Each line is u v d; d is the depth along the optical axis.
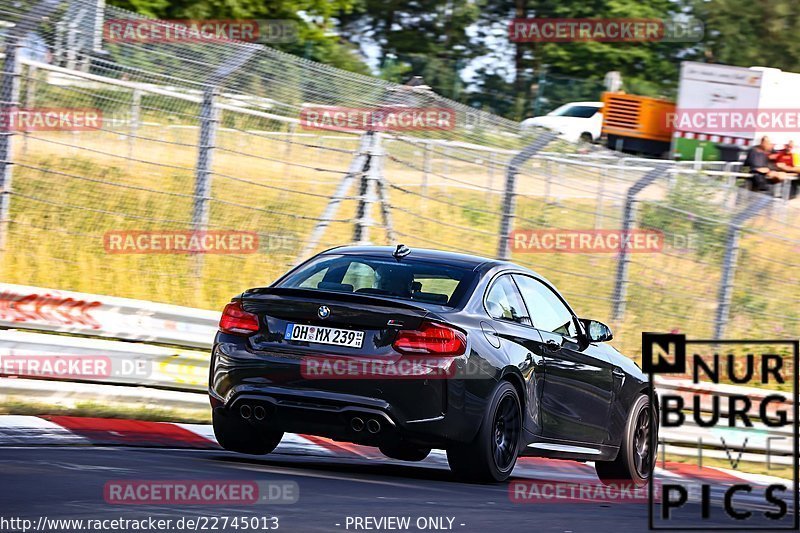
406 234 52.06
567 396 29.42
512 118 126.44
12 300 35.12
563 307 30.98
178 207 47.66
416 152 49.72
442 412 25.22
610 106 117.00
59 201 45.34
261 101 46.59
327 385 25.27
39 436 27.86
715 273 56.72
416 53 159.62
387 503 21.12
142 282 44.81
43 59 43.28
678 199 56.34
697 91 107.56
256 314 26.23
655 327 55.12
